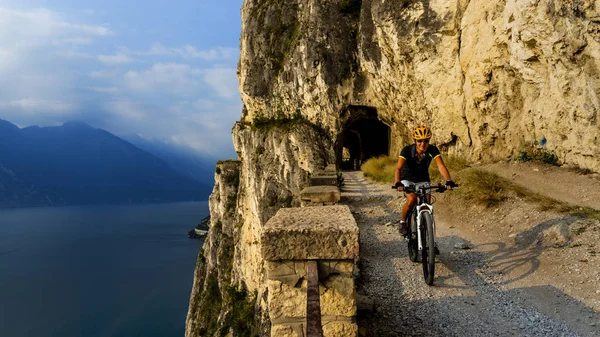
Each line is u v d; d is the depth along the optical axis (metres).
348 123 28.73
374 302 4.12
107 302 85.31
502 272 4.90
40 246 163.75
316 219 2.81
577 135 8.61
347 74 27.12
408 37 16.02
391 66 19.17
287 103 31.84
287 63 31.31
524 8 9.55
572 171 8.60
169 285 98.19
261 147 32.34
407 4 16.22
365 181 17.06
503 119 11.54
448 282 4.69
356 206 10.51
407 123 20.30
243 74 35.41
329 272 2.50
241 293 31.81
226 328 29.92
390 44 17.75
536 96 10.10
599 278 4.19
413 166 4.89
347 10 28.72
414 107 18.12
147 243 169.12
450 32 14.12
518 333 3.42
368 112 27.38
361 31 23.16
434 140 16.06
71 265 124.38
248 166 33.28
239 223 36.03
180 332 67.12
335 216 2.95
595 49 7.99
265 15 35.28
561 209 6.37
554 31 8.84
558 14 8.71
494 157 12.24
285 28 33.72
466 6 13.32
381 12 17.72
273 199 30.08
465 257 5.61
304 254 2.44
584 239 5.19
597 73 8.02
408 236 5.25
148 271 114.38
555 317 3.63
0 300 87.62
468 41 12.85
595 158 8.17
